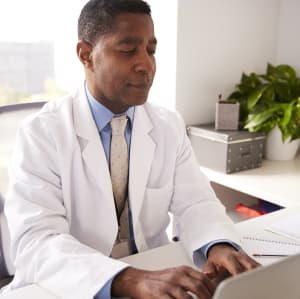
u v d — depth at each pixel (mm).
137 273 831
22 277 938
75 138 1102
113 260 875
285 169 1949
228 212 2088
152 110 1288
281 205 1584
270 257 984
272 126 1979
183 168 1272
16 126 1339
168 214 1288
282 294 618
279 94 2092
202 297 770
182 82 2061
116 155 1151
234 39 2170
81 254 889
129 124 1194
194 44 2047
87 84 1153
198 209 1157
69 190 1084
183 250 1051
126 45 994
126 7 997
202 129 1979
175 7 1957
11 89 2117
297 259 620
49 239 934
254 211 1957
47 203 1013
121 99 1047
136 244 1174
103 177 1101
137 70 1007
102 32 1011
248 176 1849
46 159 1056
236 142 1868
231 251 960
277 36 2322
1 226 1243
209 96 2168
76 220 1125
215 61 2137
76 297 817
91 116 1134
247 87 2166
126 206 1180
